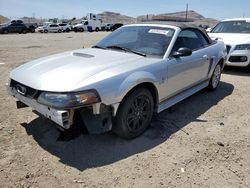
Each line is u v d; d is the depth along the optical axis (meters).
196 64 4.61
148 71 3.52
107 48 4.32
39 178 2.75
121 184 2.68
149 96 3.63
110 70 3.25
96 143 3.43
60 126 3.09
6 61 9.14
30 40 20.39
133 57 3.77
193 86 4.82
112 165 2.99
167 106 4.12
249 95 5.58
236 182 2.77
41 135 3.60
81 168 2.92
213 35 8.11
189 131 3.83
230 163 3.08
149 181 2.74
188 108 4.74
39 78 3.14
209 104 4.98
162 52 3.95
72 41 19.56
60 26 40.50
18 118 4.12
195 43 4.81
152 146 3.40
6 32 33.88
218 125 4.07
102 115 3.11
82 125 3.32
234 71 7.93
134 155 3.19
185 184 2.71
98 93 2.98
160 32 4.29
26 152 3.19
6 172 2.82
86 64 3.40
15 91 3.43
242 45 7.34
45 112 3.02
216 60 5.37
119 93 3.13
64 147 3.33
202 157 3.18
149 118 3.75
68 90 2.86
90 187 2.63
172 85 4.07
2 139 3.47
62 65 3.42
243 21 8.59
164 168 2.95
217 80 5.83
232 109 4.75
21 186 2.63
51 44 16.70
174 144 3.46
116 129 3.39
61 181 2.71
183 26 4.48
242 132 3.85
